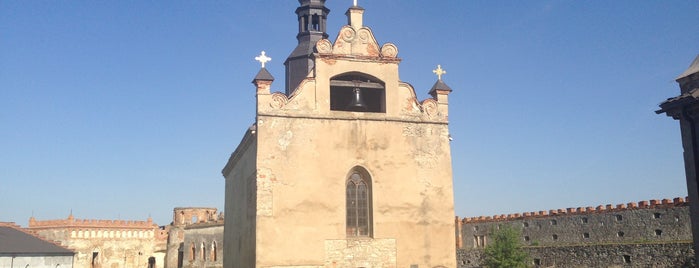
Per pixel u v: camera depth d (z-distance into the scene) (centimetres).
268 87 2802
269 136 2752
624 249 5662
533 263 6638
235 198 3659
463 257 7775
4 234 5812
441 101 2994
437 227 2853
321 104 2844
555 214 6631
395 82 2958
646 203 5703
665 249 5303
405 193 2853
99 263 7894
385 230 2798
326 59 2895
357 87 2928
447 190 2902
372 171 2839
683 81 1538
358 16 2994
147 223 8512
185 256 7788
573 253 6178
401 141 2900
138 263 8306
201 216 8269
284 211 2703
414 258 2802
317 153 2791
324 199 2756
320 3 3966
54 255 5919
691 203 1471
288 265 2659
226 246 4069
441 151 2939
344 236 2747
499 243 6500
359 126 2866
